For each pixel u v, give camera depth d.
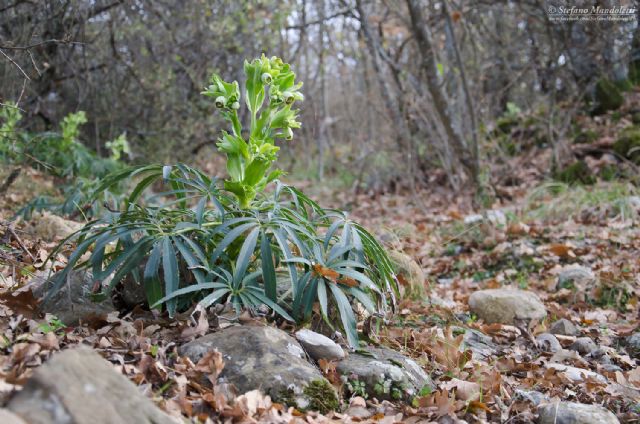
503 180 7.79
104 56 6.95
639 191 6.06
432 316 3.64
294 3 7.47
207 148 8.59
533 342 3.35
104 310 2.64
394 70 7.91
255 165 2.75
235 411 2.02
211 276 2.69
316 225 3.08
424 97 7.74
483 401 2.54
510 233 5.47
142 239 2.57
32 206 4.35
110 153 7.25
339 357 2.52
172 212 2.86
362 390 2.40
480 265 5.02
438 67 7.18
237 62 7.82
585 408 2.38
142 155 7.49
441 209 7.10
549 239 5.30
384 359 2.59
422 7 7.14
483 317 3.73
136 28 6.67
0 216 4.14
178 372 2.22
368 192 8.42
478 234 5.55
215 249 2.55
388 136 8.66
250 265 2.85
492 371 2.78
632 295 4.16
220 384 2.17
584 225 5.51
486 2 7.90
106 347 2.32
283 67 2.90
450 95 8.34
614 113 8.56
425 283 4.15
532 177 7.70
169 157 7.60
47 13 5.59
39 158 5.64
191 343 2.37
